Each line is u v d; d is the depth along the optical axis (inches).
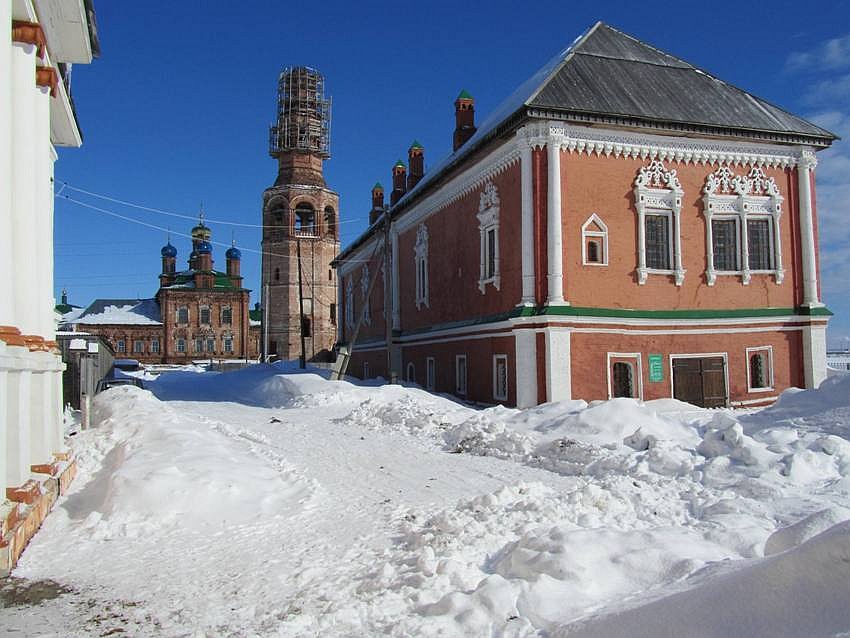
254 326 3762.3
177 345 3545.8
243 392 1280.8
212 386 1566.2
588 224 861.2
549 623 190.2
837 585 130.5
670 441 460.8
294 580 250.7
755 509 326.6
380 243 1534.2
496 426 578.2
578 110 832.9
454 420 660.1
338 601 226.7
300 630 205.2
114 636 202.5
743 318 924.0
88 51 420.2
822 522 184.9
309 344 2751.0
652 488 380.5
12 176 333.1
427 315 1232.8
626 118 853.8
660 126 877.2
